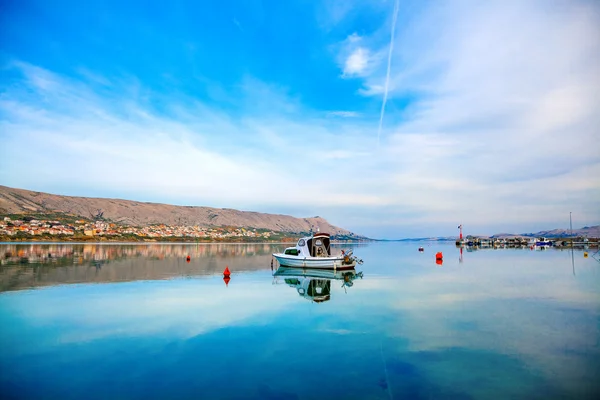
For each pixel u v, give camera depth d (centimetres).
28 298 2067
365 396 851
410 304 1947
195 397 843
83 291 2331
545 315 1673
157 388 891
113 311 1741
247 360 1088
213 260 5347
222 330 1418
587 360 1088
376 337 1327
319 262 4038
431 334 1363
